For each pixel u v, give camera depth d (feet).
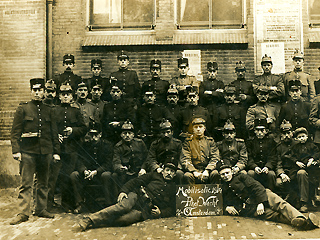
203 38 27.89
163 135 21.04
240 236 16.80
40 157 20.02
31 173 19.71
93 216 18.26
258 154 21.08
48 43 28.27
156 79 25.34
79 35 28.27
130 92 24.91
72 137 21.53
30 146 19.66
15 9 28.14
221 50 27.76
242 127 23.68
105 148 21.63
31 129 19.83
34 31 27.96
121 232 17.61
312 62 27.30
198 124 21.03
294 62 25.25
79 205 21.09
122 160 21.18
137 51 28.09
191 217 19.63
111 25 28.68
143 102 24.97
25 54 27.86
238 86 25.16
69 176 21.25
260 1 27.81
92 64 25.84
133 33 28.45
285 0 27.61
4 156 26.58
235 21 28.27
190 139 21.17
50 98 23.54
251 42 27.63
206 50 27.84
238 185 19.75
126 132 21.21
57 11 28.50
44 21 28.04
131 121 23.07
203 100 24.57
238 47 27.68
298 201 20.39
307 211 20.16
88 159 21.50
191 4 28.48
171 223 18.74
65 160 21.43
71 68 27.73
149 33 28.40
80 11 28.48
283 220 18.52
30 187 19.75
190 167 20.43
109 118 23.03
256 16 27.76
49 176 21.25
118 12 28.94
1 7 28.14
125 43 27.94
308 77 25.04
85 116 23.13
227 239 16.48
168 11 28.12
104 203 21.09
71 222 19.19
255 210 19.40
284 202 18.60
